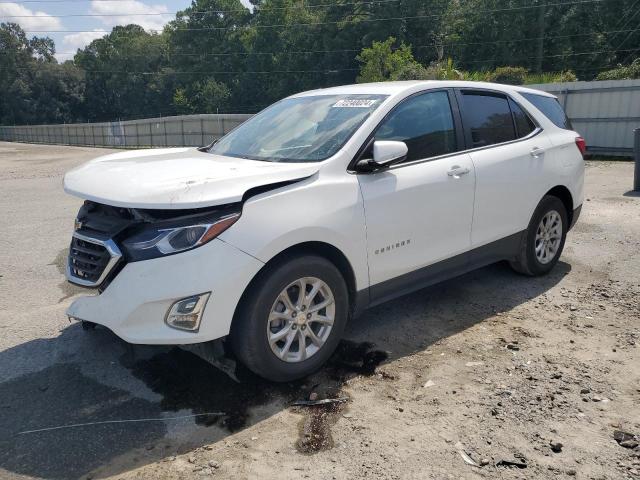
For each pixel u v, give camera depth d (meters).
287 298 3.32
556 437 2.90
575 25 49.38
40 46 108.50
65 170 17.88
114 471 2.71
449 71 24.33
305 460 2.76
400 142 3.62
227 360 3.34
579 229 7.28
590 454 2.77
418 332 4.20
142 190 3.06
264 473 2.67
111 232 3.15
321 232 3.37
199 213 3.08
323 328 3.56
